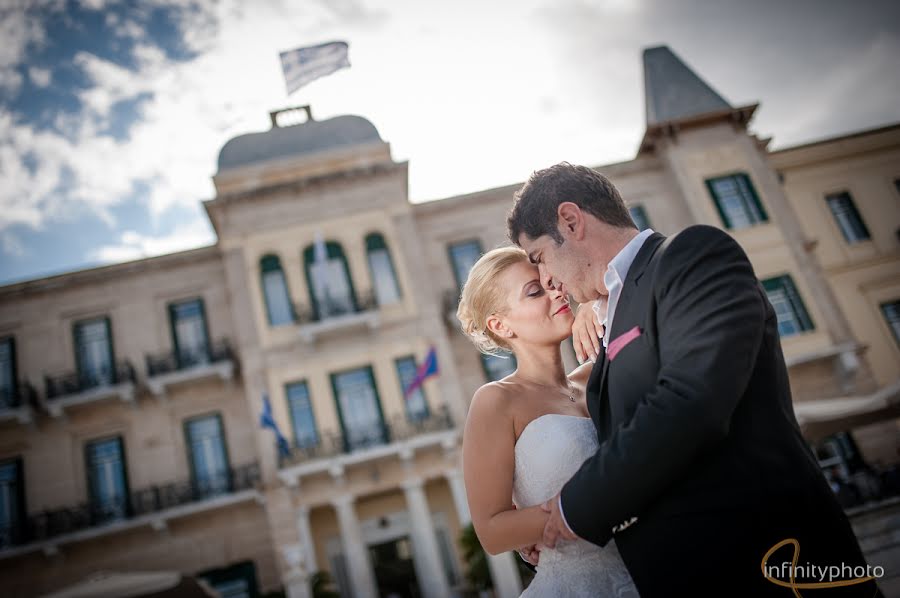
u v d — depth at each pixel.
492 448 1.92
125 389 18.70
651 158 21.47
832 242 21.95
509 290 2.19
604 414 1.58
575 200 1.69
